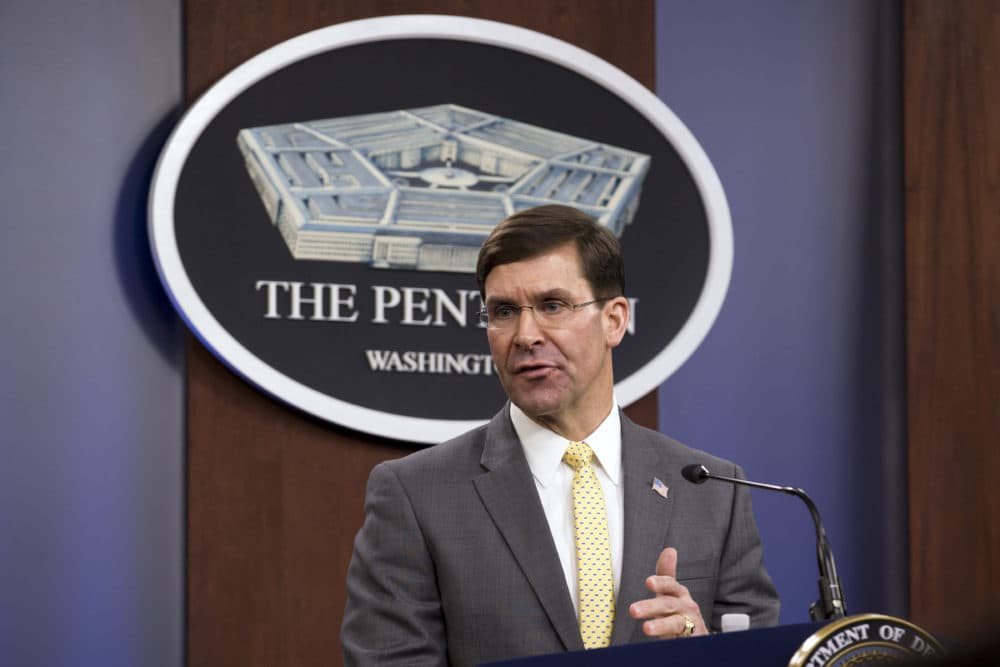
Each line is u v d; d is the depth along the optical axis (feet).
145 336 27.07
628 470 16.85
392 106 29.07
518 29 29.96
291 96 28.30
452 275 29.07
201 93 27.91
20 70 26.61
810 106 32.53
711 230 30.60
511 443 17.03
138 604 26.61
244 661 27.25
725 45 32.17
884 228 32.71
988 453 32.24
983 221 32.63
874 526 32.01
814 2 32.76
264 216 27.84
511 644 15.79
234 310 27.37
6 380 25.94
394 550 16.57
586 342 16.12
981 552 32.07
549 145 30.04
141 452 26.89
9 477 25.77
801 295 31.99
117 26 27.45
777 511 31.22
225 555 27.27
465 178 29.40
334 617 27.91
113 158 27.12
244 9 28.40
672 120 30.66
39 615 25.73
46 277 26.37
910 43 32.81
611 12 31.32
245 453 27.58
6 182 26.25
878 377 32.35
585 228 16.46
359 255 28.50
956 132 32.73
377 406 28.22
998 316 32.45
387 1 29.55
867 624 9.61
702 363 31.12
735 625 13.35
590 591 15.98
